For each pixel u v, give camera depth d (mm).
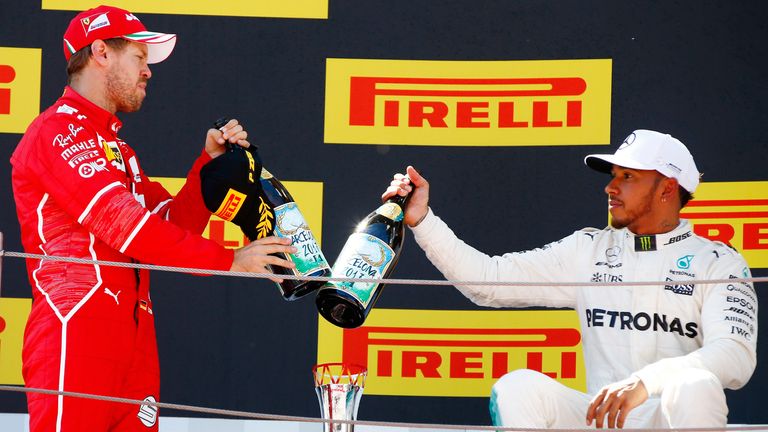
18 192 8891
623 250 9961
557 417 9227
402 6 12258
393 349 12062
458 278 10070
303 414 12039
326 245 12156
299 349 12078
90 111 8992
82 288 8609
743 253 11867
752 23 12023
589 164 10344
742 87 11984
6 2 12133
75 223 8766
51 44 12148
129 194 8648
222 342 12070
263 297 12109
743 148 11938
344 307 9383
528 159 12164
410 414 12008
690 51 12062
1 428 11859
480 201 12164
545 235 12109
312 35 12266
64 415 8438
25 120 12086
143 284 9086
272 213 9242
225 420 12008
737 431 8055
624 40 12117
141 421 8977
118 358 8672
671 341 9578
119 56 9133
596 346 9766
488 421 11984
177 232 8609
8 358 11883
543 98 12164
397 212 9766
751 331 9242
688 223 9977
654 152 9789
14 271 11953
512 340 12023
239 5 12266
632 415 9289
